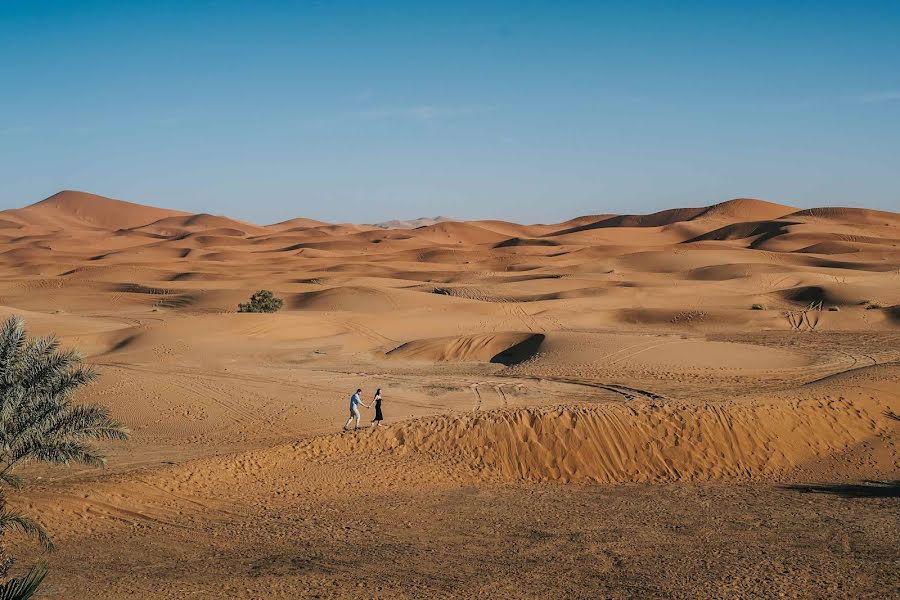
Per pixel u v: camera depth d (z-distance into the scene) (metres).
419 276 98.06
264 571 12.66
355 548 13.84
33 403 13.45
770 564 12.69
